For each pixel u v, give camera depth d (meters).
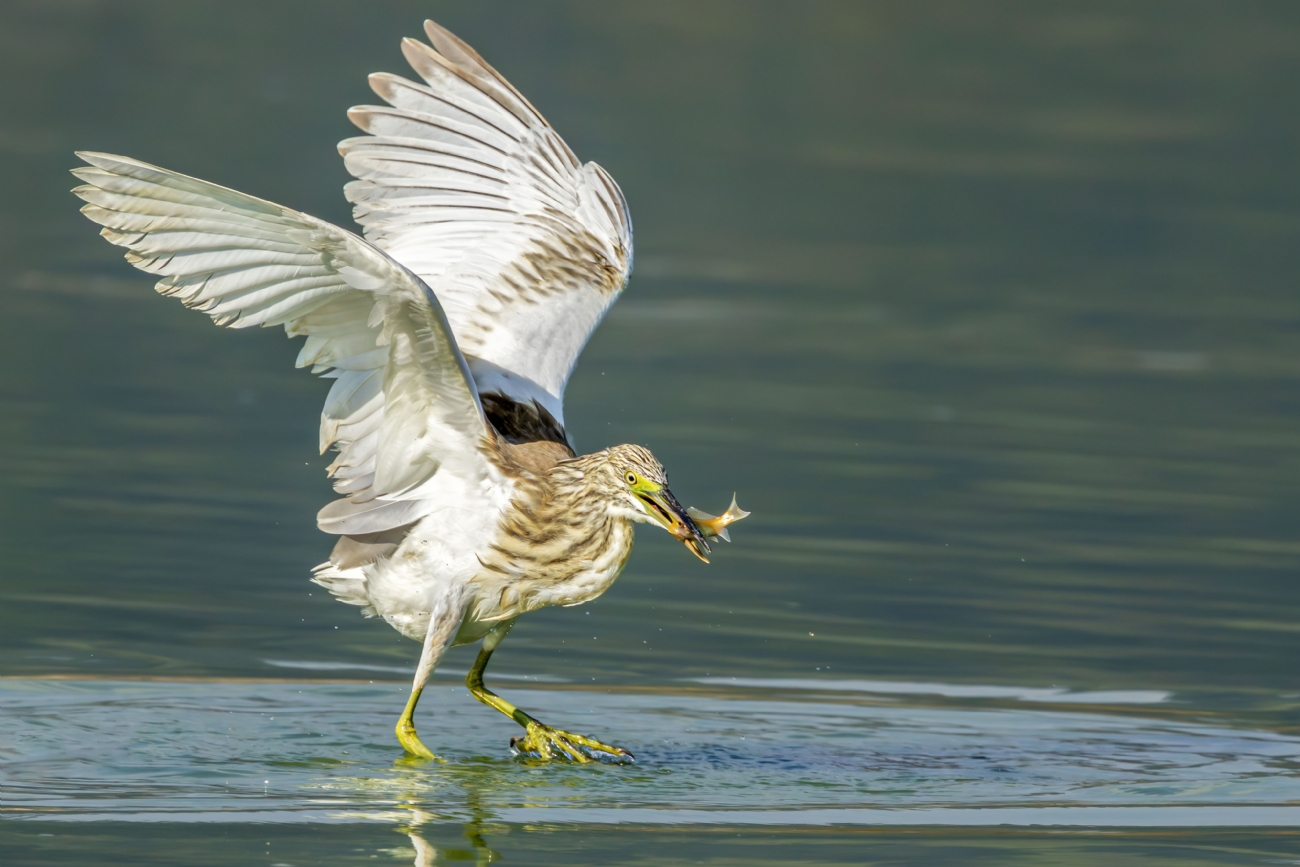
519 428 11.34
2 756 10.69
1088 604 14.77
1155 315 26.92
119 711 11.72
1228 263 30.72
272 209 9.27
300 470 17.86
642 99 41.94
